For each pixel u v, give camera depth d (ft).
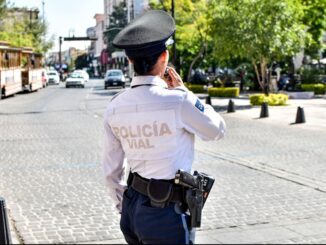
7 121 66.23
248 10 78.79
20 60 131.13
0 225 15.55
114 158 10.34
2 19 173.06
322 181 29.58
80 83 176.14
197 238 18.69
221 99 102.83
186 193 9.53
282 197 25.88
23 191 27.43
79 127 58.75
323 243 18.63
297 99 102.68
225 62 128.26
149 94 9.55
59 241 19.22
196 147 43.32
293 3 82.99
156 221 9.43
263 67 84.38
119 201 10.56
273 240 18.75
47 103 99.30
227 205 24.30
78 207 24.07
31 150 42.06
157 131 9.45
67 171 32.89
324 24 117.39
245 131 53.88
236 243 10.53
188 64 142.61
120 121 9.79
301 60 138.31
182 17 124.06
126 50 9.57
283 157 38.01
